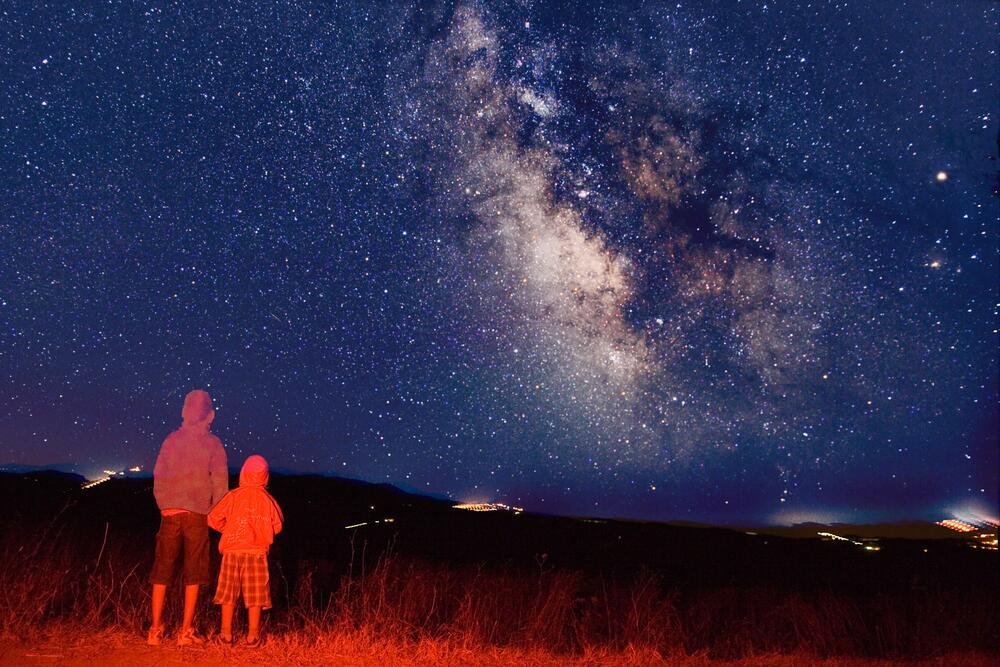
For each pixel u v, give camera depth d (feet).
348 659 20.98
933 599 32.07
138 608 24.02
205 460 21.16
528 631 27.32
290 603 27.30
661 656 25.21
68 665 18.06
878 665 25.91
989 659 27.20
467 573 33.30
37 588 23.13
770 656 26.61
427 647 22.95
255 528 21.50
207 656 19.77
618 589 34.04
